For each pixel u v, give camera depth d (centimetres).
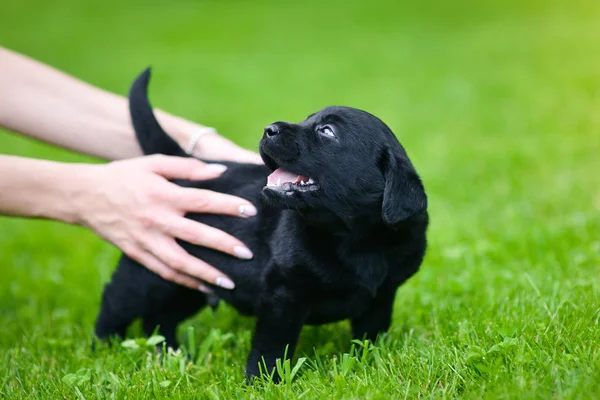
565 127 863
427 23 1997
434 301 407
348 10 2322
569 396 252
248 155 404
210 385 314
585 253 459
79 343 390
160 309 384
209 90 1258
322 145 327
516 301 377
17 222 672
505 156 750
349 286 321
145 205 340
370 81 1285
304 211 318
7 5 2331
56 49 1611
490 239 515
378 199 322
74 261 554
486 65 1357
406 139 878
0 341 403
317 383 304
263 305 327
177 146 389
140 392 304
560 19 1900
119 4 2438
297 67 1459
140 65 1464
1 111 395
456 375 291
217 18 2198
